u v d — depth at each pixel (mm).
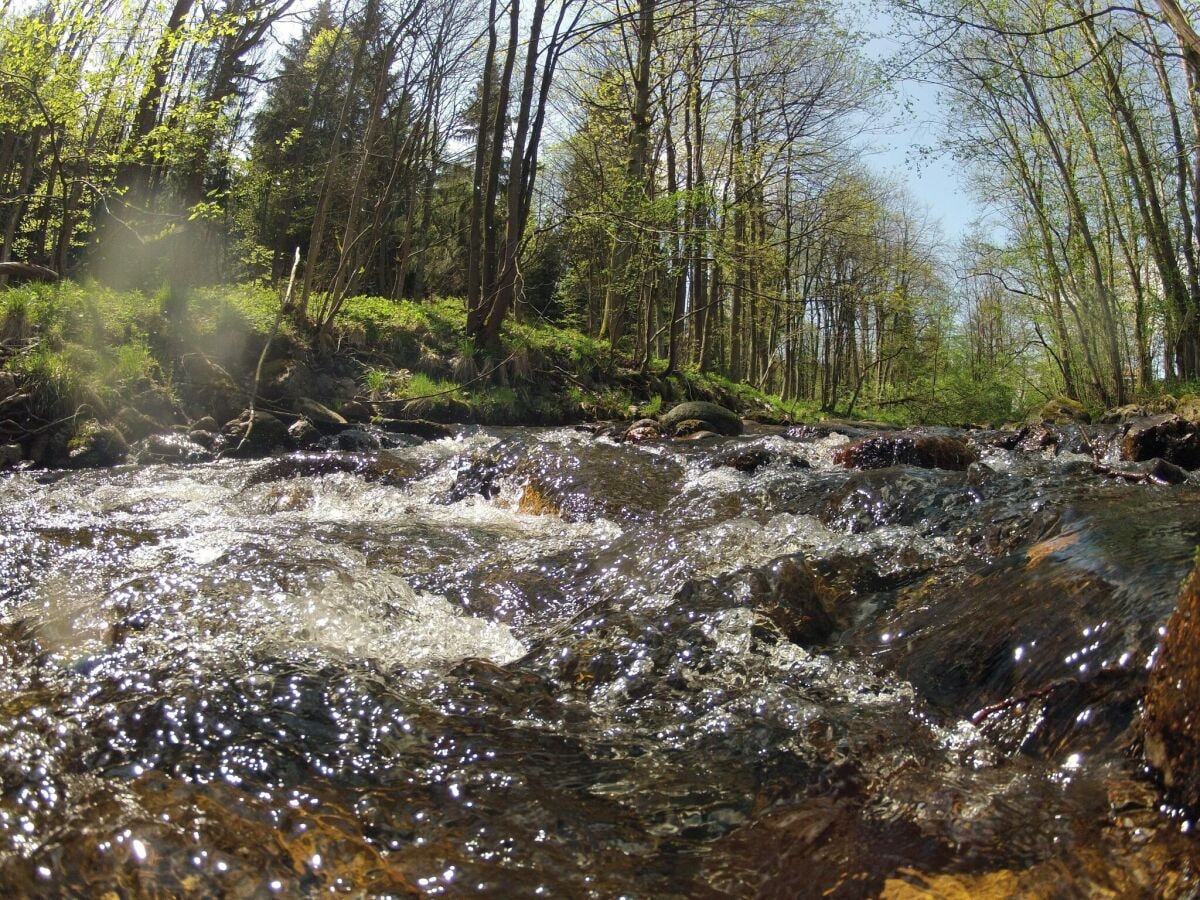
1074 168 21156
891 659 3455
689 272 26531
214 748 2682
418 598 4602
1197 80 15227
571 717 3105
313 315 14953
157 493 7523
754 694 3221
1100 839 2111
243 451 10141
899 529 5332
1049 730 2670
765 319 32375
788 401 29891
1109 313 20750
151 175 15594
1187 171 20344
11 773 2467
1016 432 10883
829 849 2203
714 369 31047
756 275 20453
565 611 4523
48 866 2070
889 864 2111
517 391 15734
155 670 3289
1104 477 6676
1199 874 1913
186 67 15461
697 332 31188
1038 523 4719
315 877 2078
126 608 3973
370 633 3973
